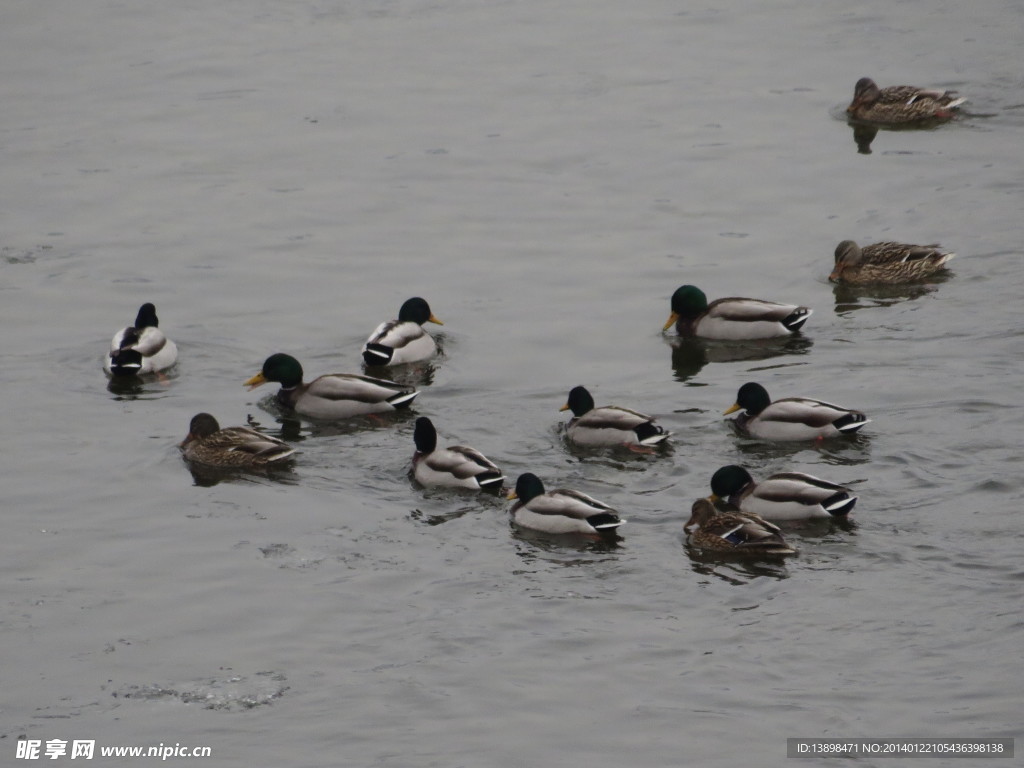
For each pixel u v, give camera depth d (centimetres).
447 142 3606
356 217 3186
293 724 1492
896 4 4506
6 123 3762
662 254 2956
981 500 1902
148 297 2808
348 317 2708
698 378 2402
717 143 3541
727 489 1934
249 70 4150
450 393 2370
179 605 1731
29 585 1784
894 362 2408
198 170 3466
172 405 2359
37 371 2486
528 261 2944
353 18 4603
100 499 2020
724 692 1516
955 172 3306
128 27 4516
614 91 3909
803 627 1630
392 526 1919
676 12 4556
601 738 1448
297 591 1753
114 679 1585
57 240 3078
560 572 1778
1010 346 2434
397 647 1625
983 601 1659
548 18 4550
